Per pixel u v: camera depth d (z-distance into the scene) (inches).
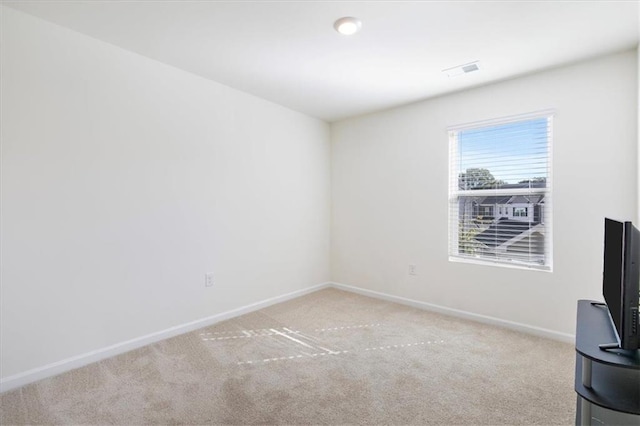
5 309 75.6
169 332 106.7
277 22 80.0
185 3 72.7
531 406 70.3
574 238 101.8
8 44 75.0
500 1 70.9
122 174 94.8
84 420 65.9
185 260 110.9
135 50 95.1
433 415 67.6
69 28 83.7
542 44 89.4
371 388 77.5
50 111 81.4
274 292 142.7
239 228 128.0
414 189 138.9
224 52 96.0
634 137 91.7
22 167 77.3
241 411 68.9
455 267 127.6
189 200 111.4
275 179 142.1
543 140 108.8
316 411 69.1
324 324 119.0
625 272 49.1
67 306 85.0
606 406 47.3
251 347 99.8
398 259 144.6
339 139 165.8
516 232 115.2
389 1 71.4
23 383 77.9
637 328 49.1
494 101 116.8
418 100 135.4
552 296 106.0
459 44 90.0
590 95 98.3
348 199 162.7
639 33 83.3
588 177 99.0
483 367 87.2
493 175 119.8
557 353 95.2
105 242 91.7
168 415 67.6
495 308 118.0
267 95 131.5
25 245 78.1
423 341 104.0
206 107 115.5
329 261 169.8
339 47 92.2
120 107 94.0
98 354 90.5
